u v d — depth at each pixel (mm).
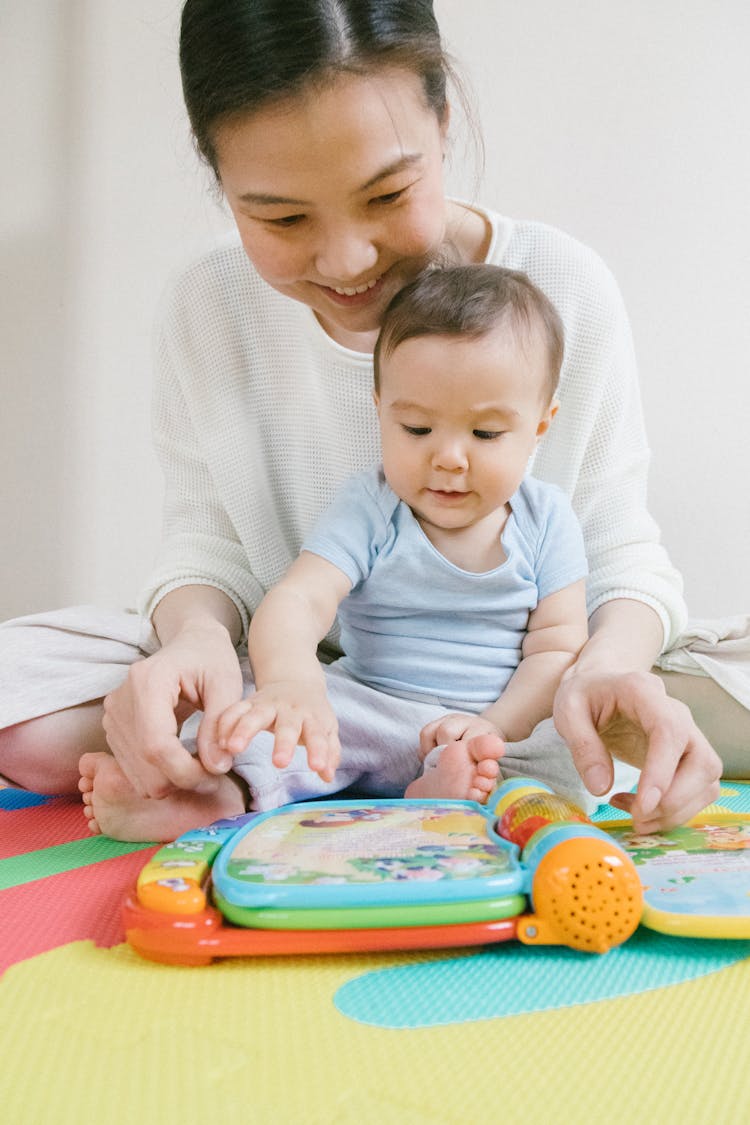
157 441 1204
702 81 1823
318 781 889
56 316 2059
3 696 968
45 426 2078
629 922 564
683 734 702
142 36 1975
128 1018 497
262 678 829
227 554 1129
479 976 546
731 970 553
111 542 2066
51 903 676
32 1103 420
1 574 2109
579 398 1103
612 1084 434
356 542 973
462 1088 430
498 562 977
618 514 1108
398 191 808
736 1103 419
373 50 764
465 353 887
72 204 2041
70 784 1004
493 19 1881
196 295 1131
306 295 921
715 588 1870
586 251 1126
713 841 705
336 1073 442
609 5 1843
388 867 598
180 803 814
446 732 859
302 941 561
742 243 1827
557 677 947
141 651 1056
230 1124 405
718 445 1854
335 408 1093
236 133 786
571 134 1872
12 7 2049
